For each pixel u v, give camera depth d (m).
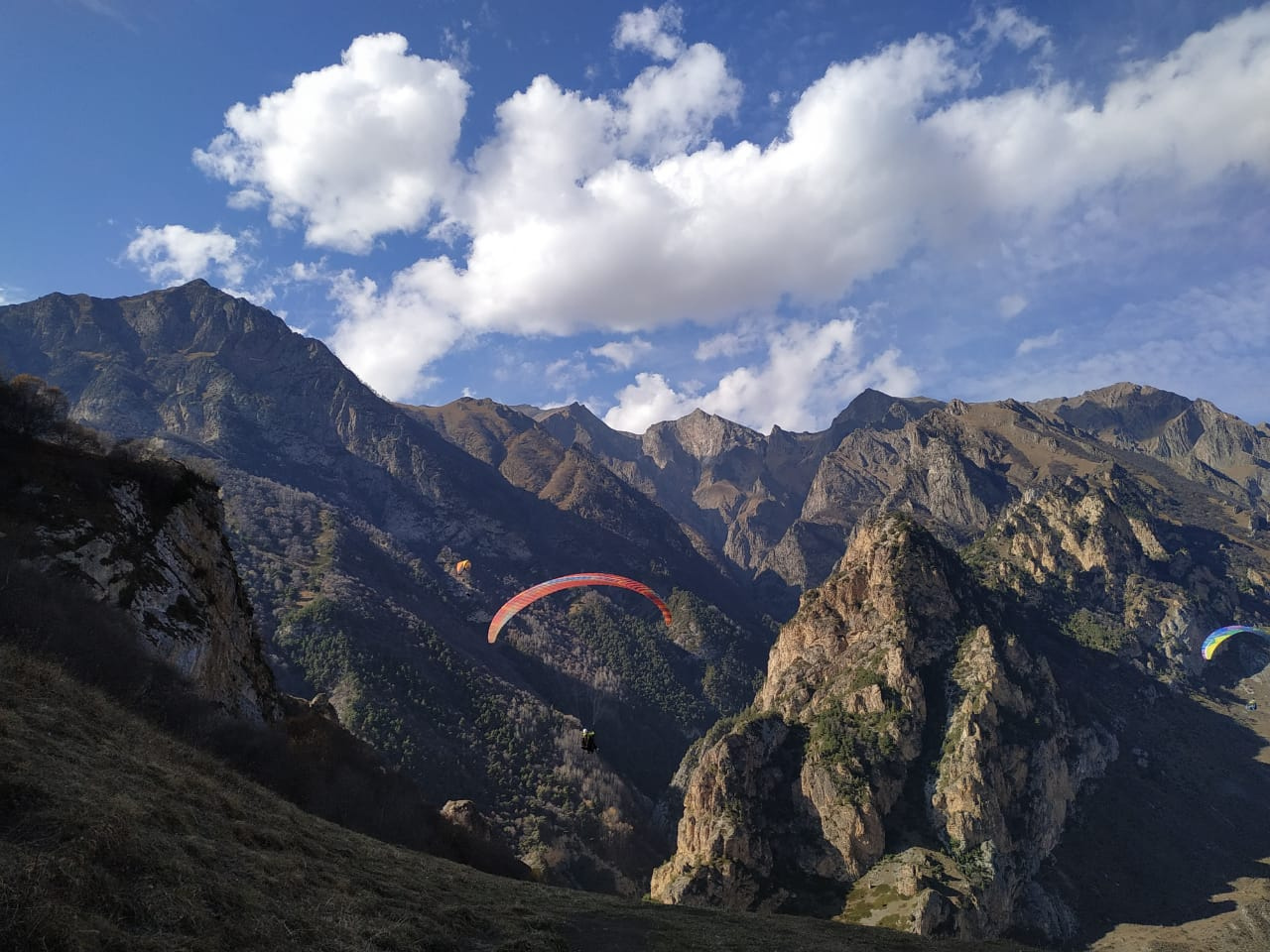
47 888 19.95
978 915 162.00
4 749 27.72
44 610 53.03
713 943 41.53
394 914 30.92
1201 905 195.38
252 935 23.23
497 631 67.62
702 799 195.50
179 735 54.91
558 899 47.50
